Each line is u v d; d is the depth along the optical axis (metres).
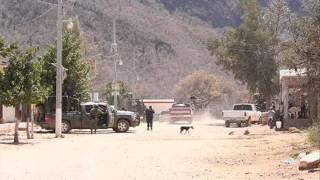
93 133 96.44
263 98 170.50
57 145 66.50
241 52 155.88
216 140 75.25
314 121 78.38
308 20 51.66
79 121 96.00
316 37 51.28
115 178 37.44
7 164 46.09
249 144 65.69
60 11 86.50
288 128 98.94
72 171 41.31
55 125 86.44
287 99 106.56
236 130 106.62
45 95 70.75
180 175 38.75
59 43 86.19
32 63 68.50
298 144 58.88
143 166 44.38
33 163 46.88
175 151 57.62
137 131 103.50
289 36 53.72
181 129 94.44
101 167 43.91
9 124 117.25
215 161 47.31
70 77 113.94
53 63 103.44
